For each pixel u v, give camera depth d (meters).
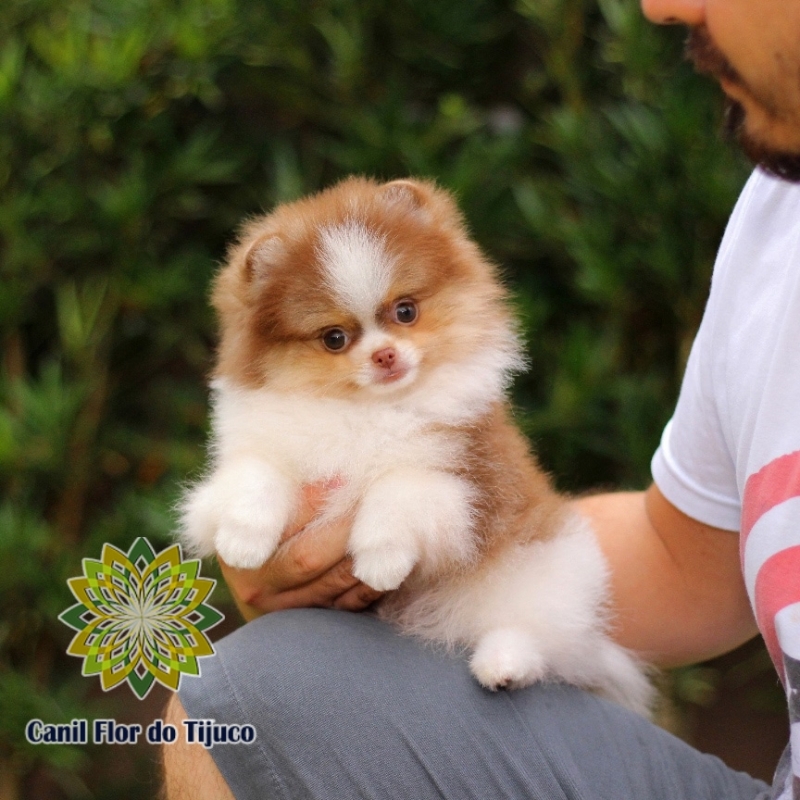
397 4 2.25
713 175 2.12
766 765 2.29
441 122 2.24
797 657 1.62
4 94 2.16
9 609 2.25
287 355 1.77
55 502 2.34
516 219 2.25
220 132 2.31
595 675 1.79
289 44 2.25
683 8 1.64
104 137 2.22
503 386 1.80
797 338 1.65
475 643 1.76
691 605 1.80
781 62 1.61
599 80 2.26
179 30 2.18
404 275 1.77
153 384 2.49
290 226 1.79
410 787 1.67
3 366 2.30
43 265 2.26
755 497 1.66
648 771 1.71
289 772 1.67
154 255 2.29
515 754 1.69
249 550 1.72
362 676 1.70
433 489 1.74
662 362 2.27
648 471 2.17
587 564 1.80
